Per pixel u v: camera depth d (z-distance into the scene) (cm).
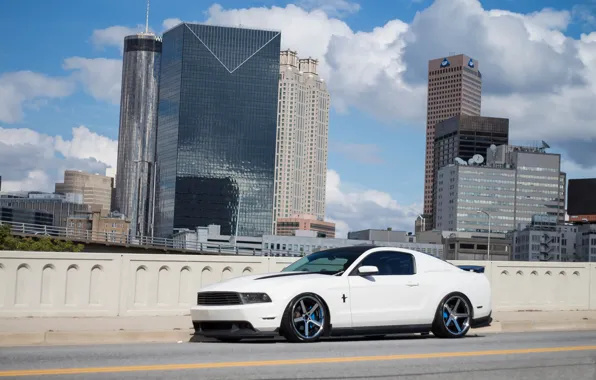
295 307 1252
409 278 1368
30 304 1639
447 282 1408
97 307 1695
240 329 1230
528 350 1207
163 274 1759
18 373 917
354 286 1308
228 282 1288
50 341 1370
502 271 2080
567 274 2188
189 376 912
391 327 1339
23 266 1639
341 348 1196
